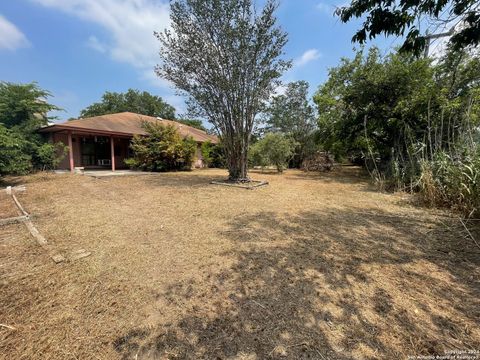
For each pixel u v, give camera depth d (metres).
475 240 3.18
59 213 4.50
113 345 1.52
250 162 14.34
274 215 4.51
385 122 9.41
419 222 4.03
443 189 4.89
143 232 3.55
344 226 3.86
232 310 1.85
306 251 2.91
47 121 11.87
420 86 8.50
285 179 10.50
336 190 7.48
